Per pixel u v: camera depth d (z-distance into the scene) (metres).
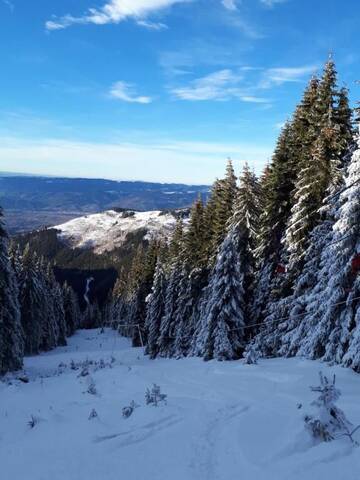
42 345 57.81
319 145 20.83
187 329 36.66
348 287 16.61
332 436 6.49
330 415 6.74
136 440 7.68
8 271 29.31
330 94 21.22
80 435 8.36
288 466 5.79
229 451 6.65
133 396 11.86
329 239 19.45
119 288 105.62
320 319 18.03
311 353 17.66
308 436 6.62
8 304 29.41
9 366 29.67
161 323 42.78
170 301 41.72
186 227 39.66
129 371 18.16
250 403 9.48
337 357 15.86
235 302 25.52
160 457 6.73
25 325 47.78
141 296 61.41
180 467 6.28
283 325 21.83
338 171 20.28
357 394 10.03
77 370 23.58
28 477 6.48
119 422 9.12
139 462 6.62
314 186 20.97
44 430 9.26
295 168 23.50
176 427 8.05
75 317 98.50
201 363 21.17
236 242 26.92
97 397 12.68
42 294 51.47
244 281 28.38
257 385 11.98
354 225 16.36
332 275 17.23
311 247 20.44
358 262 15.38
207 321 26.23
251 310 26.94
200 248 36.41
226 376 14.27
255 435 7.12
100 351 54.56
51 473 6.49
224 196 32.72
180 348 36.66
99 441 7.86
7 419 11.04
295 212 21.95
